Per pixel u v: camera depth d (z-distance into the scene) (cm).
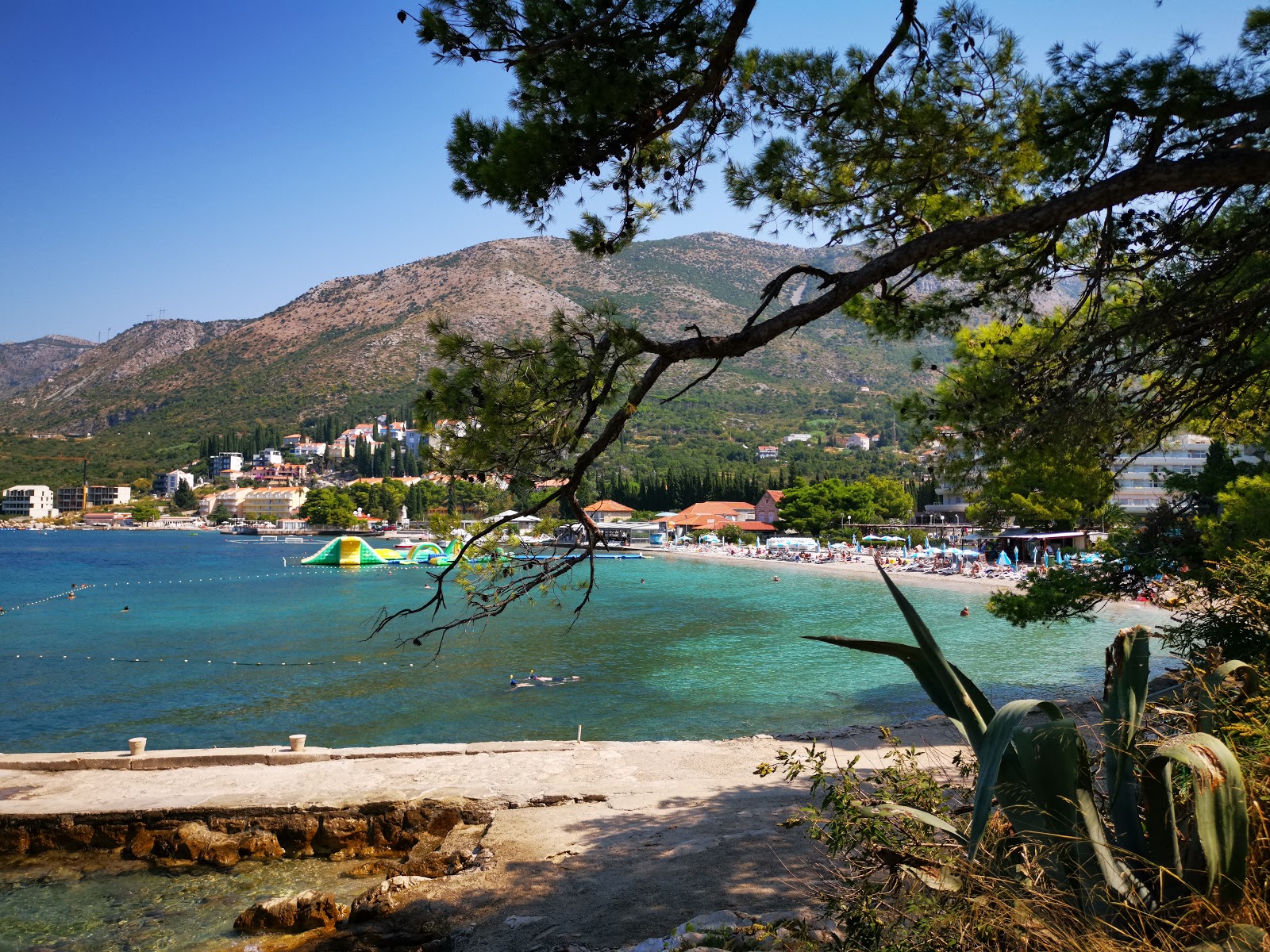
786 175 638
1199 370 732
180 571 8725
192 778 1348
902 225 689
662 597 5831
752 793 1216
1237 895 254
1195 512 1527
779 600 5594
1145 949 254
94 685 2905
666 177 611
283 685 2883
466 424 508
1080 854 285
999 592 1612
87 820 1194
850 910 370
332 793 1248
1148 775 291
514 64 505
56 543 15975
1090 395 723
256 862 1153
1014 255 705
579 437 530
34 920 985
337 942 841
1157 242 647
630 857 966
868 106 591
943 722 1662
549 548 559
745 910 776
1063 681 2680
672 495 14625
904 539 8844
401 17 490
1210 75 541
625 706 2491
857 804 393
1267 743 323
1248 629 479
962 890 320
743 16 500
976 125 615
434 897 892
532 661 3297
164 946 916
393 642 3844
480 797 1222
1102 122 587
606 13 511
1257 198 672
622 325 505
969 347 898
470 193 546
